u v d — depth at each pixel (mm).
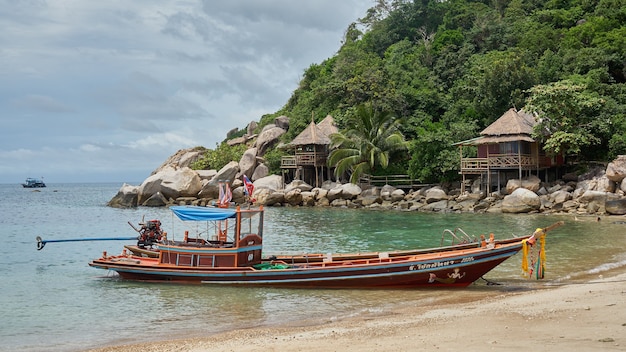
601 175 44125
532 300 15305
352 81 67375
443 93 67375
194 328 14875
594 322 12047
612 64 55906
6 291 20094
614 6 64562
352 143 58781
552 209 41969
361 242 30625
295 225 39250
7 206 68250
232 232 21078
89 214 52781
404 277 18719
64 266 25281
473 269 18406
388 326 13312
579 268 21328
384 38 87562
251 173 66562
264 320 15438
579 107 44719
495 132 47969
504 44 70062
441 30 81188
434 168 52750
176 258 20969
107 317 16406
